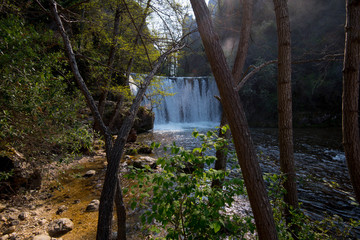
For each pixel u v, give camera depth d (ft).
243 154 3.62
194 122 80.79
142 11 17.80
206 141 6.61
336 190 19.40
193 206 6.30
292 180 8.62
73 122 11.62
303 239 7.61
